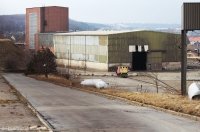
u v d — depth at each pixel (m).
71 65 102.12
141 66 90.31
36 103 26.72
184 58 30.70
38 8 146.12
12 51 124.75
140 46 88.12
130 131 15.36
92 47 91.81
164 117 19.31
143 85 55.81
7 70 105.25
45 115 20.22
